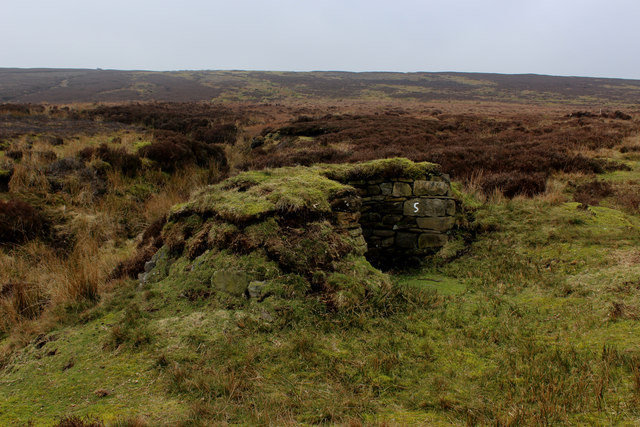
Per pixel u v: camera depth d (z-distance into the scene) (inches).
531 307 166.2
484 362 129.1
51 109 1167.6
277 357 136.9
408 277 233.8
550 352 129.0
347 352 138.7
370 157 511.2
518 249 240.4
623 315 142.5
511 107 2198.6
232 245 193.2
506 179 356.2
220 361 135.3
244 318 158.9
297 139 848.9
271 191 216.8
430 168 266.8
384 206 267.0
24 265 293.6
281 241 187.6
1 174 399.5
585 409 98.4
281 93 3376.0
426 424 101.3
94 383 128.0
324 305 164.9
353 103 2556.6
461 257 251.3
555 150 502.3
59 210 387.2
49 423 108.5
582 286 176.4
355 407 110.3
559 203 302.7
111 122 998.4
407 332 152.1
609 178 404.5
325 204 208.8
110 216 402.3
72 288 210.2
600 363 116.1
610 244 217.8
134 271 245.0
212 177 576.7
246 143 986.7
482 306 171.6
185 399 117.4
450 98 3115.2
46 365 143.1
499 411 102.2
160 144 577.9
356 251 203.8
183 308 175.2
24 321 191.0
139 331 153.6
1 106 1048.8
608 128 770.8
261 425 103.0
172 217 242.4
